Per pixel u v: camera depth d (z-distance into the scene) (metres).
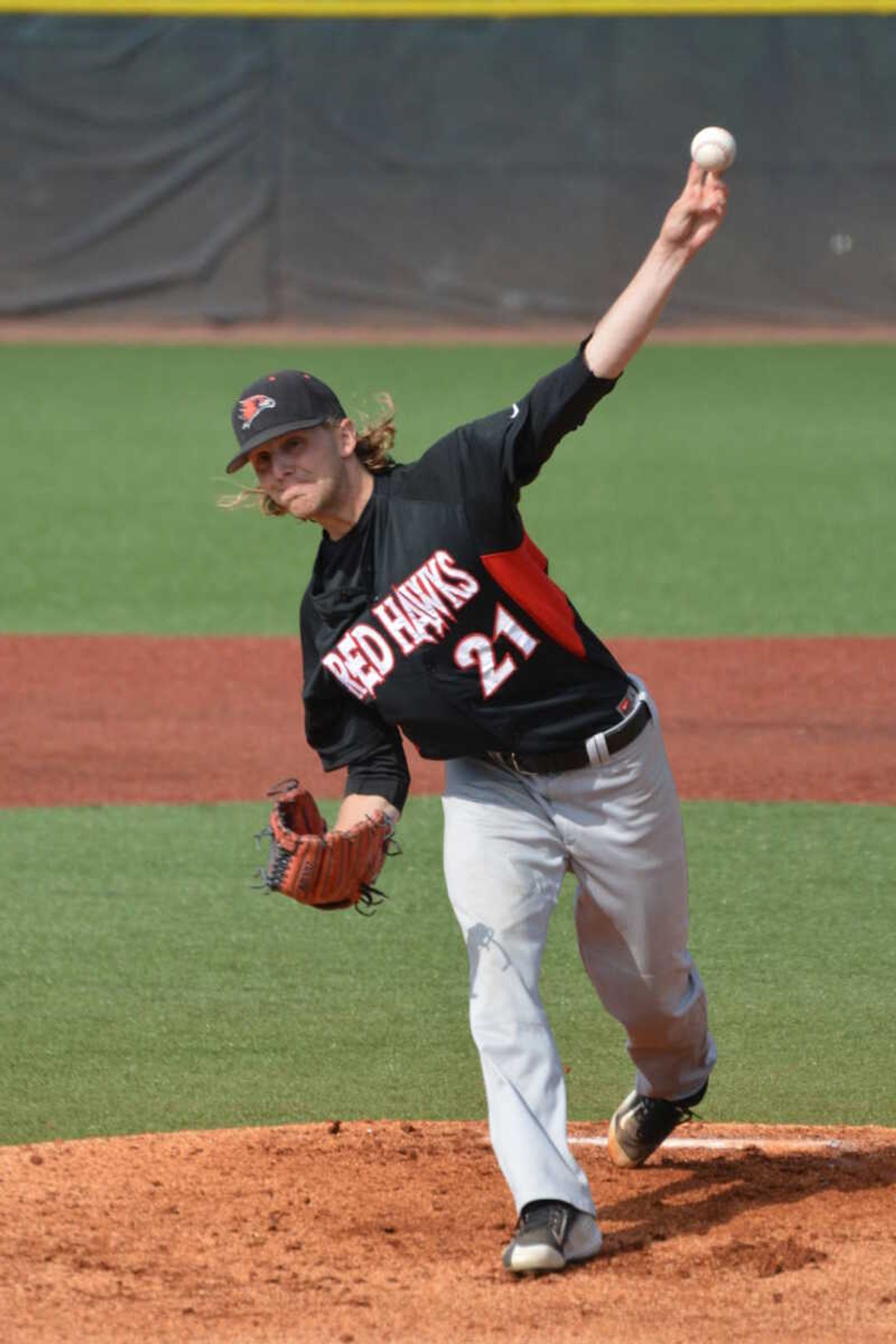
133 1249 14.02
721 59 101.12
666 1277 13.46
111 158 102.31
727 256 104.25
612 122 101.50
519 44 101.12
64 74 101.38
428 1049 18.92
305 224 103.06
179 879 24.55
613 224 102.38
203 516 55.56
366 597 13.66
